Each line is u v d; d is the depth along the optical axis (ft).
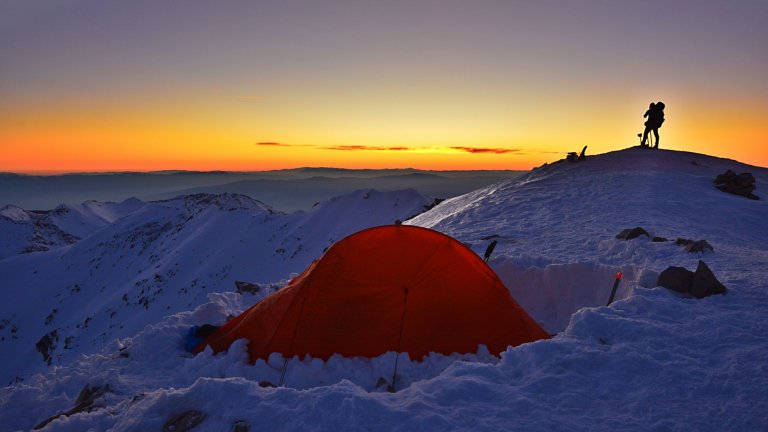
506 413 14.94
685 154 122.01
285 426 14.25
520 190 94.79
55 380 23.29
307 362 23.97
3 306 626.23
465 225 68.74
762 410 14.78
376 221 610.24
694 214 68.49
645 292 25.27
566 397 15.83
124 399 20.52
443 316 25.27
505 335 25.35
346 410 14.48
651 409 15.14
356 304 25.30
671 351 18.78
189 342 26.89
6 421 20.22
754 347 18.78
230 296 35.04
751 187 88.99
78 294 648.38
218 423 14.75
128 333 475.31
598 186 90.53
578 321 21.39
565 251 45.83
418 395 15.83
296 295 25.54
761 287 26.73
